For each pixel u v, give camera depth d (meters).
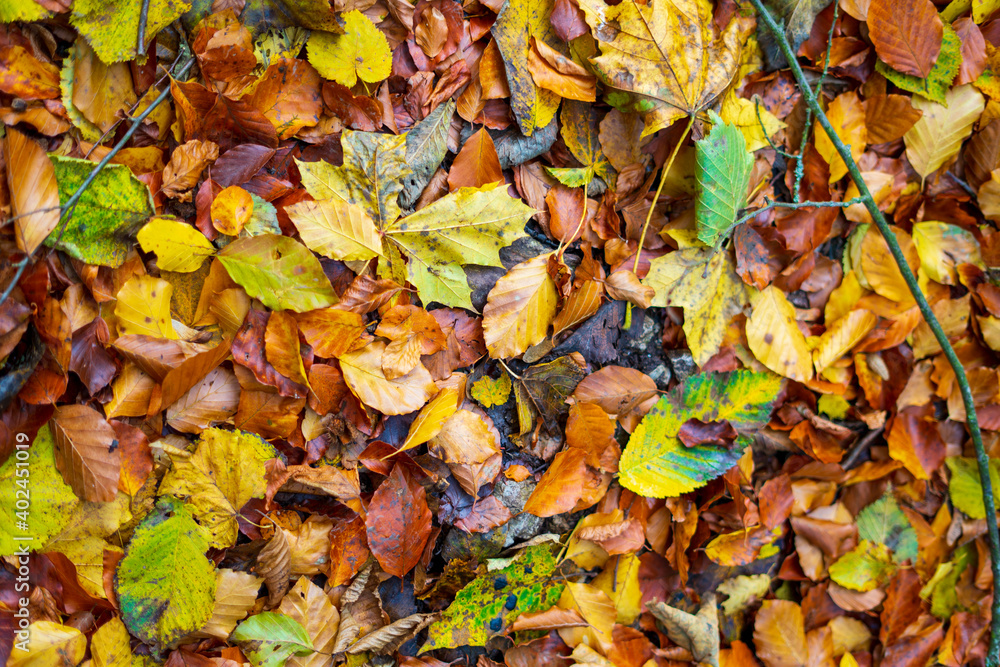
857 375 0.76
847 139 0.73
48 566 0.61
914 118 0.72
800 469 0.76
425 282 0.64
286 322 0.62
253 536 0.63
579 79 0.66
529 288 0.66
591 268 0.68
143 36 0.59
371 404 0.63
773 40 0.70
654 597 0.73
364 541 0.65
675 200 0.70
